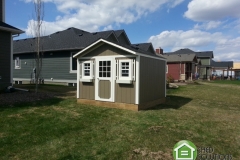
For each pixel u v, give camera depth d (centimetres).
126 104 686
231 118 621
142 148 364
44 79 1617
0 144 365
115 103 708
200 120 576
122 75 693
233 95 1248
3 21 1116
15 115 564
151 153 345
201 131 473
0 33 988
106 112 638
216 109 771
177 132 458
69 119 544
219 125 530
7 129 447
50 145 369
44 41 1716
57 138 404
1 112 589
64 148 356
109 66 717
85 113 618
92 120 541
